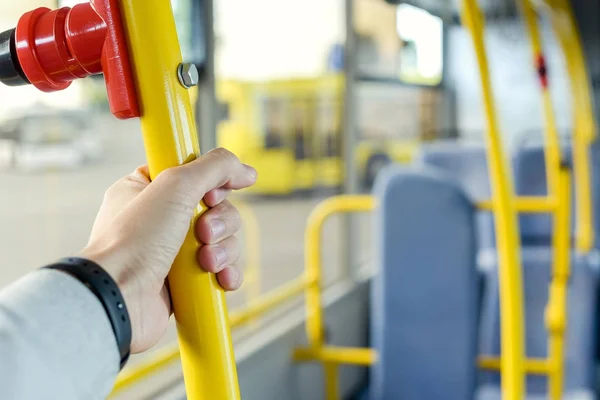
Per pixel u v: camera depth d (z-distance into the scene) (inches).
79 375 15.5
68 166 174.7
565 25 107.3
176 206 18.6
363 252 184.5
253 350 105.3
